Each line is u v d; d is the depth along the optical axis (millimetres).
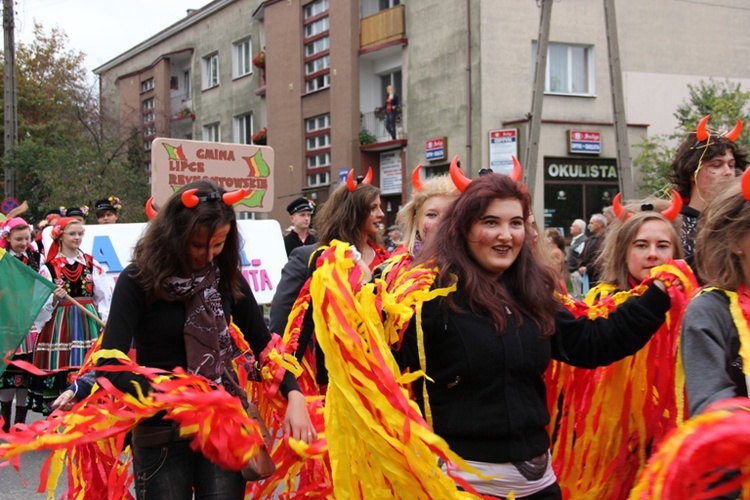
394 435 2121
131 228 7145
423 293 2273
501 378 2260
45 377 6070
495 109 15602
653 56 17250
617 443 2881
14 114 22188
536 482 2307
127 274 2537
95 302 6160
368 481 2197
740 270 1988
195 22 27266
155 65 29797
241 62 25422
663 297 2510
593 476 2910
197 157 6922
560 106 16109
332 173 20078
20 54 29109
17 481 5020
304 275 4016
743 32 18203
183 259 2516
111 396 2533
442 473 2109
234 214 2631
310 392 3756
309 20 21016
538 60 11883
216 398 2312
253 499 2879
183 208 2527
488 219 2330
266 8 22578
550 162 15859
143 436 2570
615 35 11461
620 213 3404
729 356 1927
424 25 16938
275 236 7676
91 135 26000
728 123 16094
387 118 18047
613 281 3232
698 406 1872
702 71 17797
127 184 22578
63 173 21828
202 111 27328
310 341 3783
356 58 19016
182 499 2572
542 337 2375
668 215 3141
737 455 1659
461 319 2281
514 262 2453
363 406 2180
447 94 16422
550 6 11766
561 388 2955
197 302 2584
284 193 22484
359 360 2186
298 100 21531
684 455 1707
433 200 3572
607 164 16406
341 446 2271
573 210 16125
